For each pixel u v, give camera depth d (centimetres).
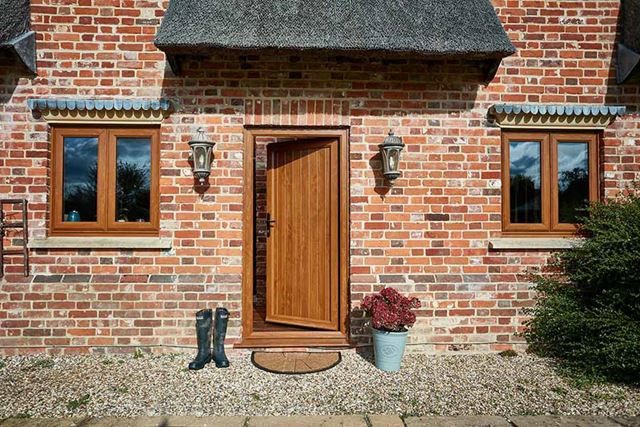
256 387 409
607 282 464
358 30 448
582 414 362
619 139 514
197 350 484
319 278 529
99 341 480
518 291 503
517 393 399
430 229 502
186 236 489
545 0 518
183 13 450
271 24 446
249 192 499
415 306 457
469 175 507
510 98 512
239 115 495
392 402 381
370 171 500
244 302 499
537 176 525
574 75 516
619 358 404
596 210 491
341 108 499
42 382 412
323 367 450
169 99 491
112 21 491
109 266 484
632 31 502
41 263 481
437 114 505
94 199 499
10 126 482
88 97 488
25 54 471
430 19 466
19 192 482
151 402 377
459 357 488
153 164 497
